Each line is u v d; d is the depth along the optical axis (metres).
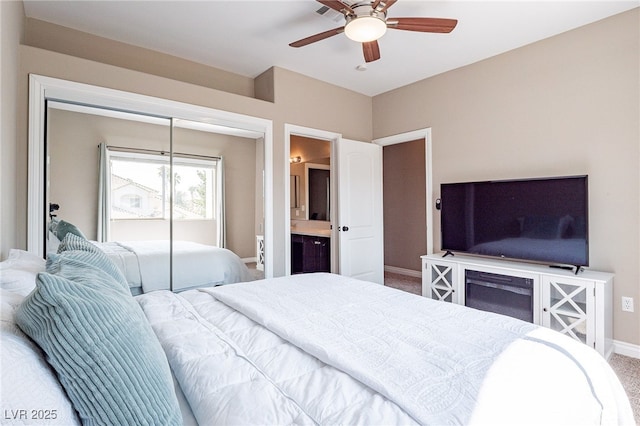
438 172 3.90
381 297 1.74
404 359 1.03
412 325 1.33
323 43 3.19
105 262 1.25
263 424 0.75
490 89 3.45
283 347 1.14
